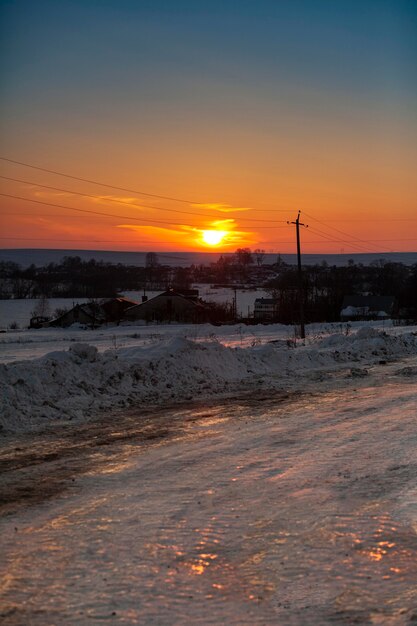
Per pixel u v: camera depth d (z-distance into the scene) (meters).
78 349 17.67
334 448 11.20
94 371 17.00
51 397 14.90
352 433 12.47
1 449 11.09
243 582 5.96
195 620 5.27
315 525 7.39
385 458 10.46
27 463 10.17
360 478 9.30
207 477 9.41
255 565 6.32
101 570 6.18
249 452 10.95
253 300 156.25
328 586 5.87
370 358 26.98
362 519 7.58
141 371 18.05
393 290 134.62
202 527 7.33
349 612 5.40
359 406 15.70
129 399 16.08
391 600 5.59
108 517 7.66
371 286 142.25
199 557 6.50
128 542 6.88
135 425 13.25
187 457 10.60
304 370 22.84
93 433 12.43
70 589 5.79
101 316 92.25
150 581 5.96
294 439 11.97
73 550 6.65
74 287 178.00
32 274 194.00
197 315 94.56
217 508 7.99
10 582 5.91
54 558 6.45
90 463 10.20
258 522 7.50
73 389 15.76
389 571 6.16
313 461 10.31
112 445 11.46
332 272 122.81
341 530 7.23
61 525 7.39
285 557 6.51
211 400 16.55
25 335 68.94
